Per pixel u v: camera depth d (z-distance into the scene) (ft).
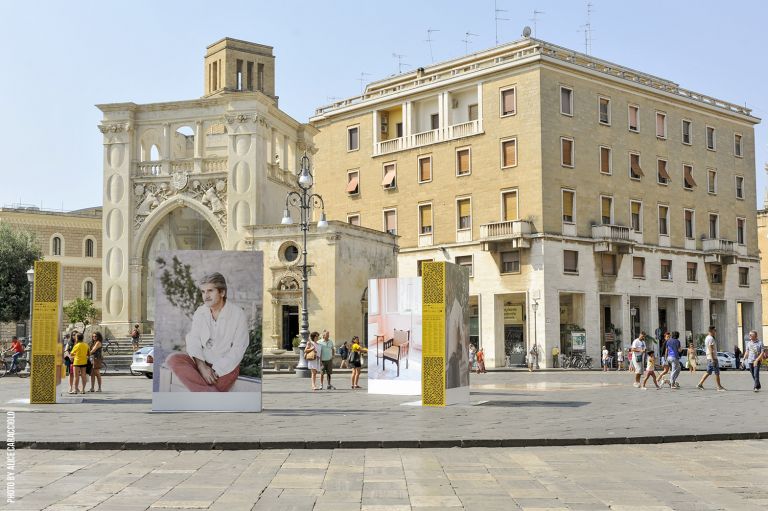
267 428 57.06
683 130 224.53
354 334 171.94
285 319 171.22
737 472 40.86
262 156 182.39
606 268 201.46
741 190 239.30
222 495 34.81
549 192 191.42
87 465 42.75
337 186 235.61
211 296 70.13
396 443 49.73
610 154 205.36
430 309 76.18
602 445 51.08
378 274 182.70
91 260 288.10
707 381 129.29
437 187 212.84
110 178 185.88
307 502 33.37
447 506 32.63
